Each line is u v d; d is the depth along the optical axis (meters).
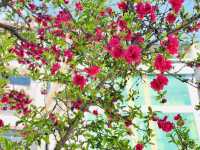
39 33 1.51
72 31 1.45
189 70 3.59
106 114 1.33
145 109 3.75
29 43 1.31
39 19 1.53
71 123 1.35
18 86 2.99
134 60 1.04
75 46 1.40
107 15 1.47
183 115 3.97
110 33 1.39
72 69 1.41
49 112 1.42
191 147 1.25
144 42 1.27
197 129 3.82
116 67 1.23
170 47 1.10
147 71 1.21
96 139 1.38
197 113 3.99
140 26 1.27
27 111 1.54
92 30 1.41
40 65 1.59
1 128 1.48
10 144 1.23
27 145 1.34
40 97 2.99
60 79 1.41
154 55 1.20
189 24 1.31
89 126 1.40
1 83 1.57
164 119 1.29
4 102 1.60
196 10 1.27
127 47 1.08
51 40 1.54
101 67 1.28
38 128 1.36
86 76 1.28
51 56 1.46
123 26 1.28
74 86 1.31
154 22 1.25
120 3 1.33
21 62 1.62
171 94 4.13
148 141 1.40
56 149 1.34
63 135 1.38
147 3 1.23
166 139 3.56
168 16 1.23
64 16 1.49
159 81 1.06
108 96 1.32
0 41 1.48
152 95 3.90
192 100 4.09
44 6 1.55
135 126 1.37
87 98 1.30
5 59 1.51
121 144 1.37
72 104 1.41
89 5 1.48
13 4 1.55
